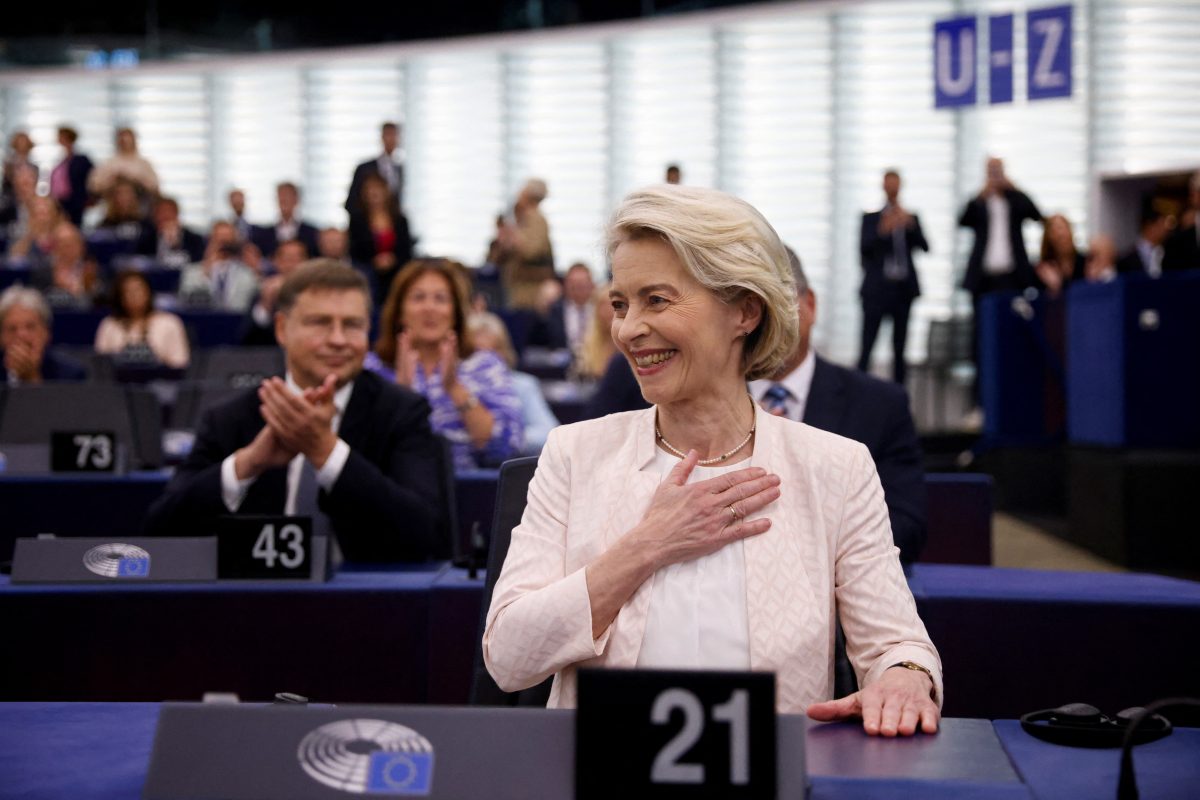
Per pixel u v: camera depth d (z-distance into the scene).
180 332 15.67
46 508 7.12
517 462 3.76
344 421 5.91
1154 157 21.53
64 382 10.26
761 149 23.73
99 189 24.61
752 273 3.24
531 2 25.16
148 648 5.00
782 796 2.32
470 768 2.39
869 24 23.09
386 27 26.02
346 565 5.70
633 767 2.32
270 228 22.70
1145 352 10.62
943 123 22.73
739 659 3.16
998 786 2.52
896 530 5.48
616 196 24.83
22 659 4.98
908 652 3.19
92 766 2.72
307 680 5.02
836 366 5.82
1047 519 13.78
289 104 26.64
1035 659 4.73
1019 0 22.16
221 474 5.60
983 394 15.52
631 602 3.21
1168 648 4.66
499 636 3.21
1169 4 21.55
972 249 17.97
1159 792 2.52
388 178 20.12
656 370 3.29
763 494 3.24
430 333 8.34
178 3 27.02
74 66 27.36
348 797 2.40
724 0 23.80
